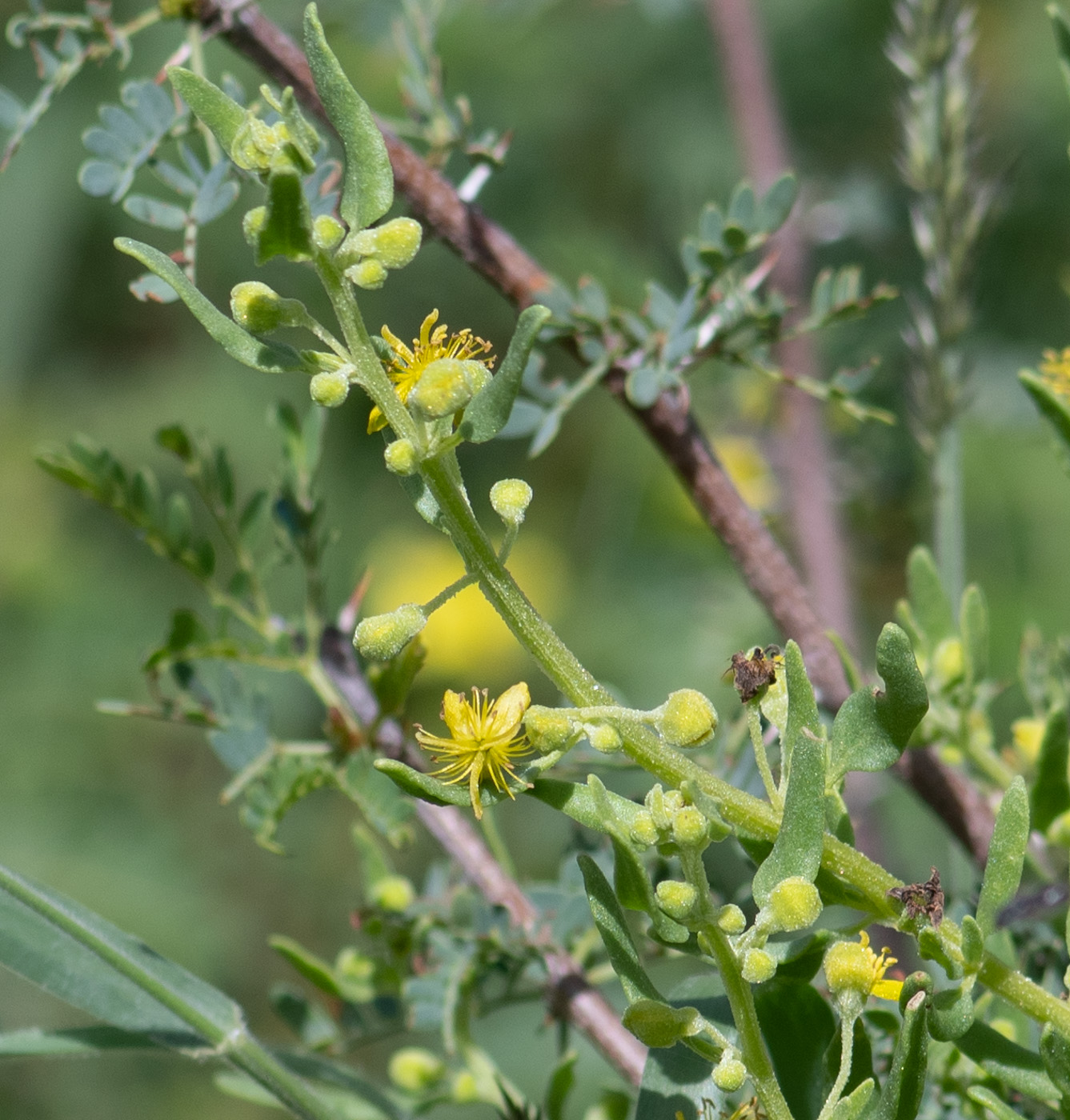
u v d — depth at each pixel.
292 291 1.66
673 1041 0.65
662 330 0.78
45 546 2.13
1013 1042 0.67
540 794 0.66
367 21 1.15
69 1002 0.70
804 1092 0.68
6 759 2.02
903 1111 0.65
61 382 2.17
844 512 1.21
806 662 0.78
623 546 1.59
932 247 0.84
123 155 0.75
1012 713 1.44
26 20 0.76
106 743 2.05
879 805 1.07
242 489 2.11
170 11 0.76
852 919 0.80
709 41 1.80
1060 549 1.50
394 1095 0.78
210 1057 0.70
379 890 0.78
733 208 0.77
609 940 0.65
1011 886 0.66
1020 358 1.44
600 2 1.33
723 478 0.78
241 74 1.69
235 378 2.16
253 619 0.79
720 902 0.75
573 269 1.49
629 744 0.66
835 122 1.63
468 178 0.79
